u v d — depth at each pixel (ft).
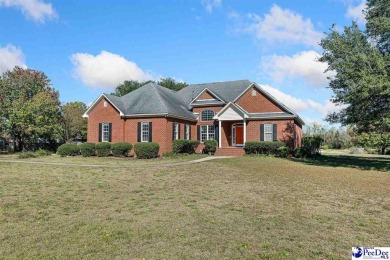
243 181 44.52
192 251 18.71
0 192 36.27
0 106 109.09
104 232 22.02
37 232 22.04
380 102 63.16
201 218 25.68
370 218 26.27
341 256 18.25
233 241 20.40
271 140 90.58
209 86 114.11
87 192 36.63
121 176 49.44
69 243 19.92
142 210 28.27
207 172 53.36
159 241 20.33
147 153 79.20
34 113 109.91
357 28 65.41
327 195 35.29
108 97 93.61
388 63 57.21
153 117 88.12
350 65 60.59
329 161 79.00
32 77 125.29
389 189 39.01
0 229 22.71
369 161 81.00
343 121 72.64
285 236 21.49
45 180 45.27
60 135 129.29
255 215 26.78
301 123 108.47
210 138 99.86
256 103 94.68
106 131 94.17
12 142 120.37
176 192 36.78
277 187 39.96
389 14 62.44
